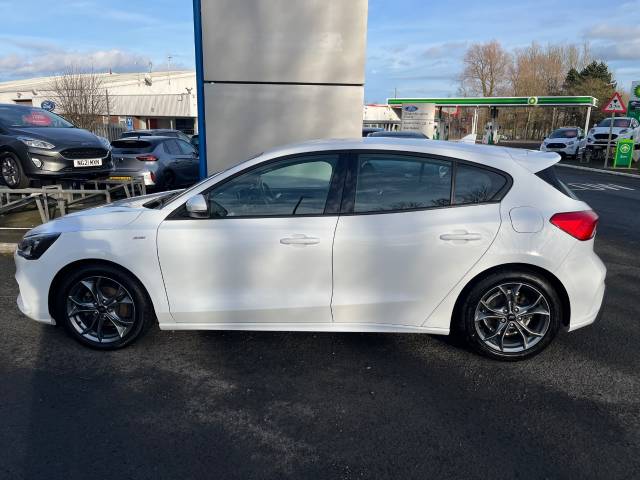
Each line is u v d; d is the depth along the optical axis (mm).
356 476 2570
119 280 3729
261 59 6887
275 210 3611
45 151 8461
